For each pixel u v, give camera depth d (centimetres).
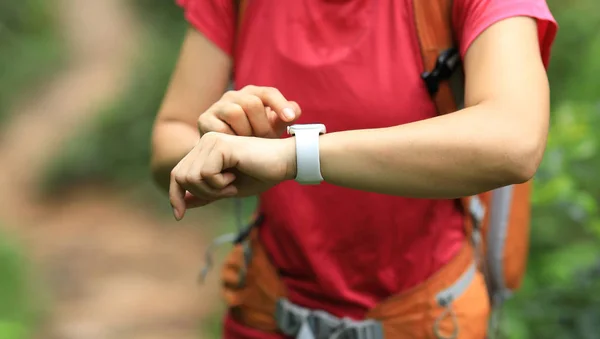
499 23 147
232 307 192
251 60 172
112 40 1436
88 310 599
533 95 140
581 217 308
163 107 182
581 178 332
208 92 179
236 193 147
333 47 164
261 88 150
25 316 553
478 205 180
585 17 607
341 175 138
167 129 177
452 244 176
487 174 135
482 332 178
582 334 299
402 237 171
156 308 596
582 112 344
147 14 1452
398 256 173
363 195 168
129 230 788
